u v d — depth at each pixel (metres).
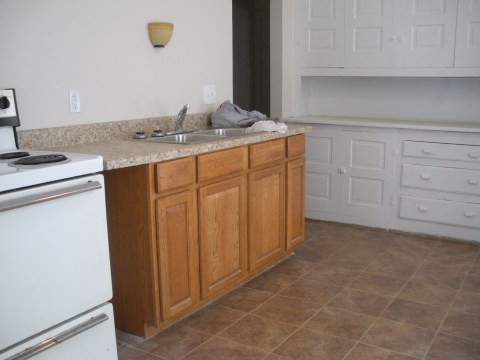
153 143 2.53
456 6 3.64
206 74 3.36
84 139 2.57
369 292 2.89
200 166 2.44
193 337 2.40
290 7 4.30
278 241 3.17
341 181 4.16
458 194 3.70
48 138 2.39
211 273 2.62
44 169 1.69
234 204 2.72
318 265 3.31
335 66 4.20
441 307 2.70
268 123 3.00
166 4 2.98
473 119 4.00
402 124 3.84
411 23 3.82
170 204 2.30
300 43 4.33
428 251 3.56
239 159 2.71
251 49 4.89
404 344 2.32
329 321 2.55
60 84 2.44
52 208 1.70
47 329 1.75
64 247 1.76
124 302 2.41
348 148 4.09
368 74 4.05
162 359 2.22
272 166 3.02
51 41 2.38
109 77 2.68
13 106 2.14
